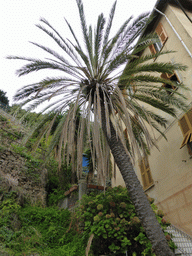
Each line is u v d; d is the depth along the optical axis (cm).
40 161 1484
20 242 714
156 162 1189
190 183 896
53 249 797
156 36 852
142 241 686
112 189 898
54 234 886
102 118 788
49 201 1291
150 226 575
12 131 1493
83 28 887
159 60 1252
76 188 1206
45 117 904
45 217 984
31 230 845
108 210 789
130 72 767
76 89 895
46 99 890
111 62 780
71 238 889
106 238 726
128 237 729
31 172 1344
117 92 717
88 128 634
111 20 928
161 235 563
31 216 945
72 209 1120
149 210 604
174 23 1150
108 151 756
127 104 804
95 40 872
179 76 1062
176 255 733
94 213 796
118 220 723
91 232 716
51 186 1442
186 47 1025
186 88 820
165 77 1155
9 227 761
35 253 695
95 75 868
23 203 1034
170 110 892
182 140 989
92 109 866
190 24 1134
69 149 646
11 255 612
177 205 955
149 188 1221
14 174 1194
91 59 890
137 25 822
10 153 1272
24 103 856
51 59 813
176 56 1104
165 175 1087
